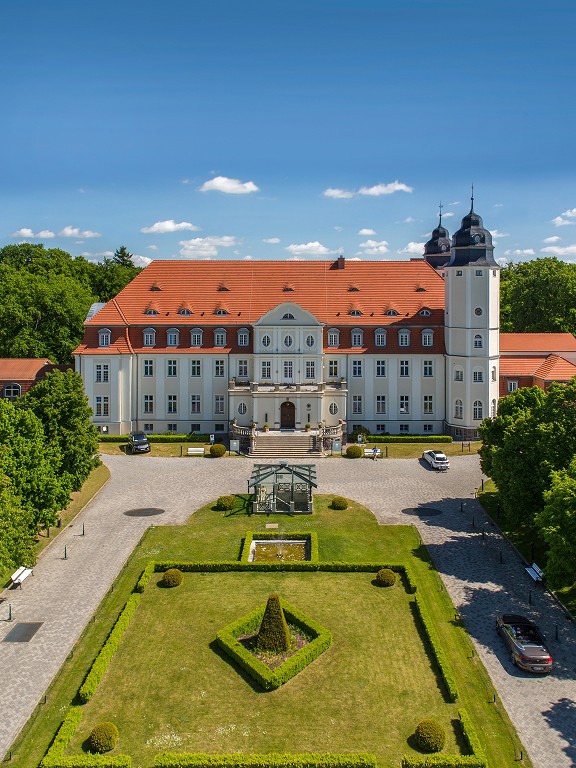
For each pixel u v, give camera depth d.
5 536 41.66
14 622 41.84
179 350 87.75
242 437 81.94
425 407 89.38
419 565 49.88
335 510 61.16
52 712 33.59
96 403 87.25
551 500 42.12
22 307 99.12
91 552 52.06
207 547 52.91
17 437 49.75
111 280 136.88
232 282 91.69
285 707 33.72
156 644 39.28
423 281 92.25
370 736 31.69
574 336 103.50
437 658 37.28
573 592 45.50
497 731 32.19
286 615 41.69
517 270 133.38
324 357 88.50
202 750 30.75
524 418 52.62
